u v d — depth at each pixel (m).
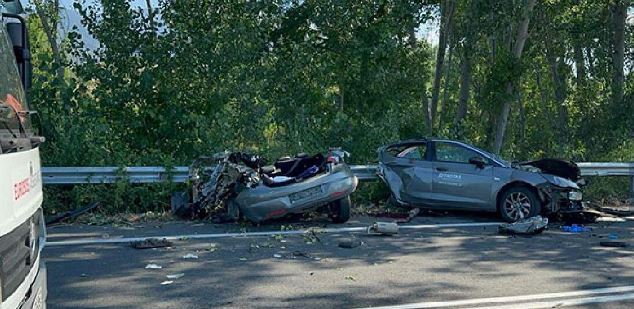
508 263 8.73
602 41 23.86
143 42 15.83
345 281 7.64
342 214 11.70
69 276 7.75
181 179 12.98
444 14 21.30
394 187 13.37
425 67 19.28
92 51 15.77
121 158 13.42
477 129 22.72
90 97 15.41
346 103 18.41
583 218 12.53
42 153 13.25
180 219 12.09
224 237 10.33
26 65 5.61
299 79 17.36
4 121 4.16
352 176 11.51
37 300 4.55
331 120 16.47
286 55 17.23
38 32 21.92
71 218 11.76
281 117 16.66
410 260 8.84
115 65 15.74
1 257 3.69
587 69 25.77
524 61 19.55
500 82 19.41
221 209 12.12
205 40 15.93
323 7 17.09
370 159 15.47
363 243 10.00
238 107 15.88
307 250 9.41
